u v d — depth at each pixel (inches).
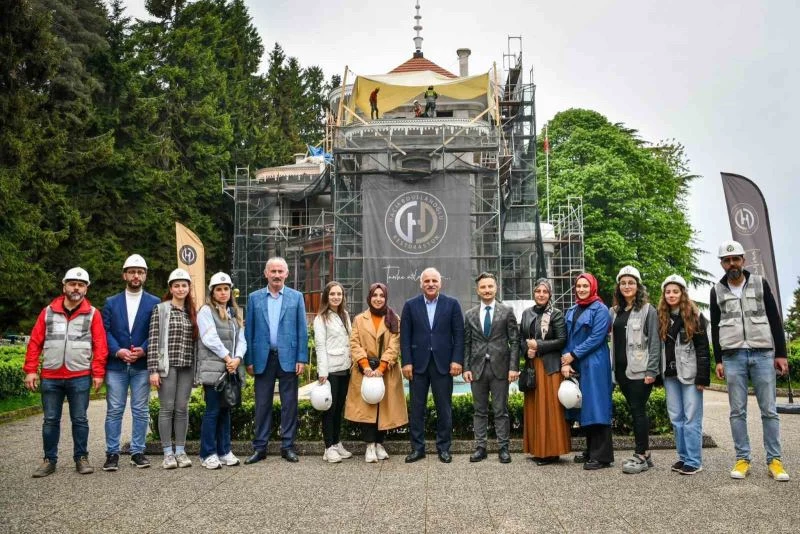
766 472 274.4
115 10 1577.3
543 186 1581.0
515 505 224.2
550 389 300.0
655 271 1472.7
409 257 1023.0
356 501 231.3
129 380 303.1
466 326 321.1
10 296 970.7
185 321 303.0
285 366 315.6
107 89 1427.2
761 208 513.7
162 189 1416.1
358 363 309.0
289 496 239.3
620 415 346.6
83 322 290.4
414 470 287.0
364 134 1136.8
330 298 324.5
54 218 1106.1
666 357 282.8
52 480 269.3
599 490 245.6
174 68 1566.2
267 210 1485.0
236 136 1830.7
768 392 266.5
